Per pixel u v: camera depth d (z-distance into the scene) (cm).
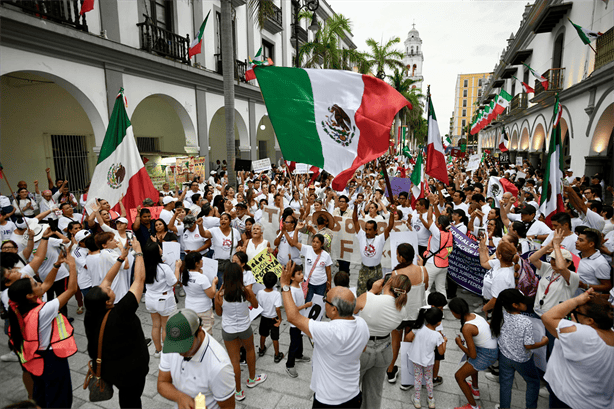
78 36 959
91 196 562
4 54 815
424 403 394
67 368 327
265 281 459
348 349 276
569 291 379
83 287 542
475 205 741
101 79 1072
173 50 1362
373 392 345
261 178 1417
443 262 576
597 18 1290
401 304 327
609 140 1221
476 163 1383
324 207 905
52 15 887
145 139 1712
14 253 404
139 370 299
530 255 434
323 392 283
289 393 408
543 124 1966
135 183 598
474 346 361
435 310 372
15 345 308
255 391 411
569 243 466
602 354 273
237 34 1888
